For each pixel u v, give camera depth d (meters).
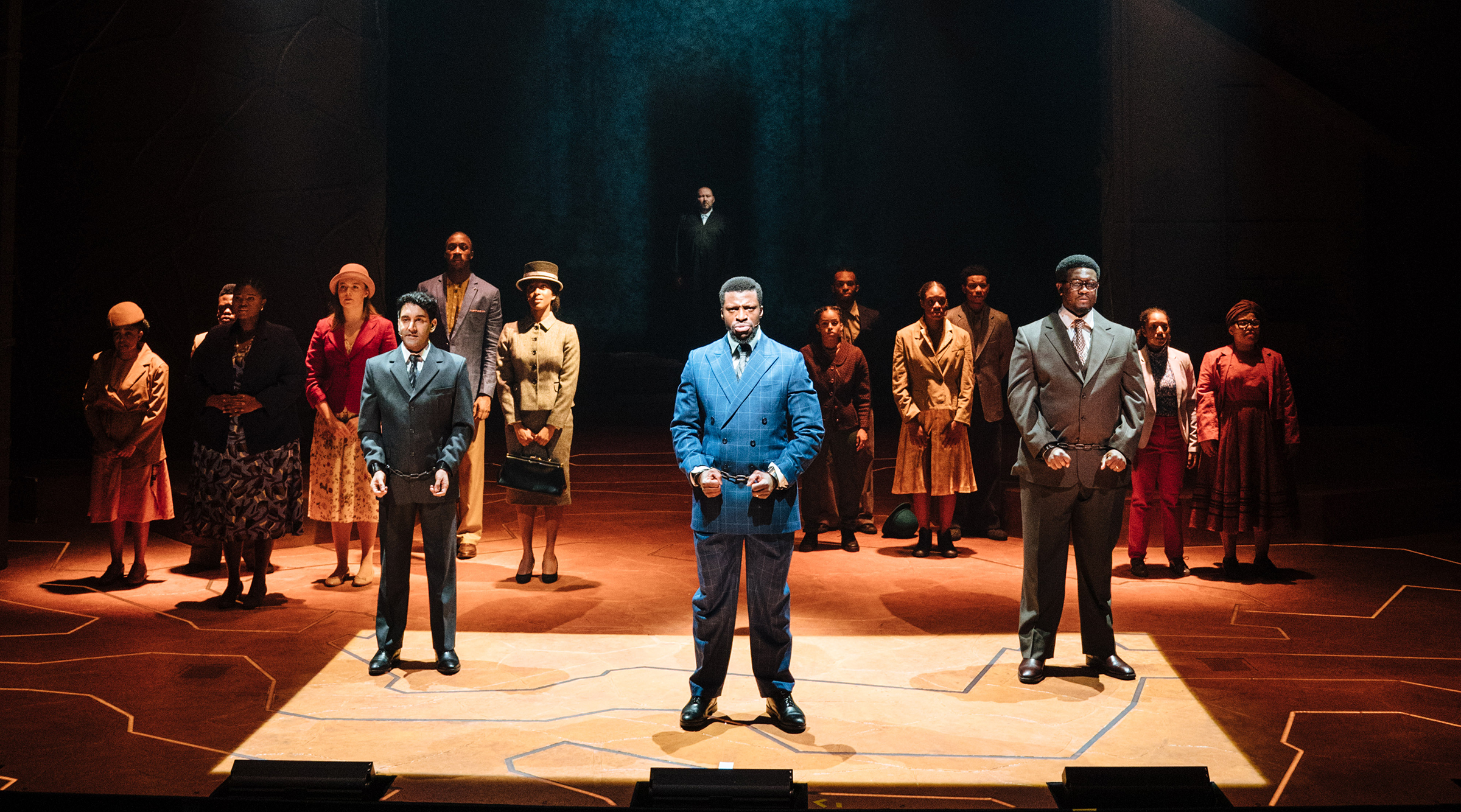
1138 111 8.88
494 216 16.95
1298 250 8.95
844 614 5.39
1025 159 14.80
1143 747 3.60
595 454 11.15
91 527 7.45
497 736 3.71
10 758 3.46
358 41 10.03
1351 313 8.96
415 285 16.55
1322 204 8.91
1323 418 9.02
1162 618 5.26
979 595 5.78
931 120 16.12
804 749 3.59
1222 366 6.09
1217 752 3.56
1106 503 4.32
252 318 5.37
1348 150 8.84
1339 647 4.77
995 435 7.33
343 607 5.48
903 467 6.70
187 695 4.12
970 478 6.63
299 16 9.63
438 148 16.59
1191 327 9.01
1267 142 8.89
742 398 3.76
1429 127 8.80
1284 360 8.98
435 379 4.38
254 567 5.47
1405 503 7.33
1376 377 8.98
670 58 17.17
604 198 17.34
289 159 9.64
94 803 3.05
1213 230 8.95
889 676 4.41
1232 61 8.83
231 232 9.35
